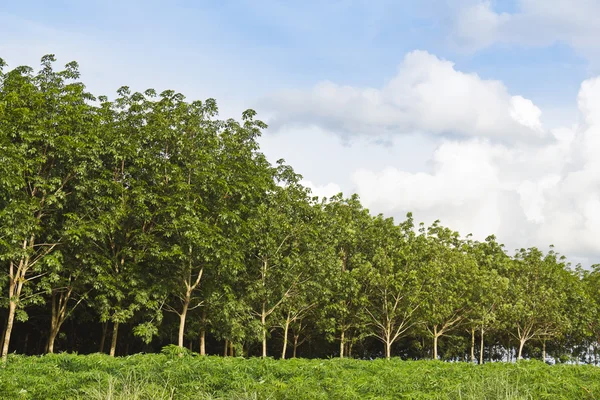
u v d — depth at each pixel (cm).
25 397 1206
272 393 1263
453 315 3922
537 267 4475
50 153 2256
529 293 4416
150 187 2538
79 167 2278
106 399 1204
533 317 4338
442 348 4756
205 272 2750
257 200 2859
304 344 4328
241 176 2723
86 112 2431
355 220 3825
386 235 3659
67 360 1520
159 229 2498
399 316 3712
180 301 2970
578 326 4588
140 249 2614
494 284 3969
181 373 1365
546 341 5069
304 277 3138
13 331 3338
